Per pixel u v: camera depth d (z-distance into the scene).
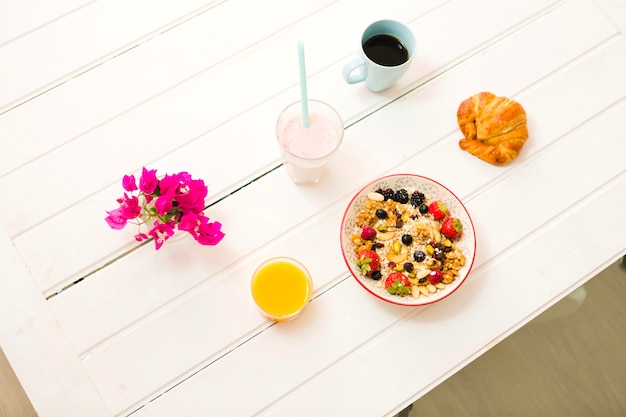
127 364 0.97
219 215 1.02
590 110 1.10
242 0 1.11
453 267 1.00
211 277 1.00
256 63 1.08
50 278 0.98
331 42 1.10
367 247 1.01
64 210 1.01
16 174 1.02
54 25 1.07
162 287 0.99
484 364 1.31
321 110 1.01
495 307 1.01
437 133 1.07
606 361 1.32
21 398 1.23
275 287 0.99
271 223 1.03
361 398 0.97
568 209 1.06
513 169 1.07
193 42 1.08
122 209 0.94
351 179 1.05
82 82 1.06
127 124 1.05
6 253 0.99
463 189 1.05
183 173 0.96
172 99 1.06
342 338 0.99
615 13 1.14
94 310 0.98
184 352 0.97
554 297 1.02
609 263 1.04
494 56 1.11
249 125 1.06
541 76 1.11
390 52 1.05
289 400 0.97
